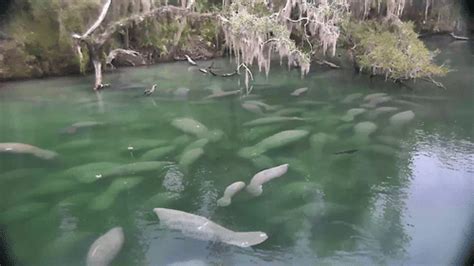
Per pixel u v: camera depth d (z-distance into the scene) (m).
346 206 6.35
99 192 6.82
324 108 11.45
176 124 10.07
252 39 13.16
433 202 6.41
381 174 7.44
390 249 5.27
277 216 6.11
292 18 16.39
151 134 9.59
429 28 22.62
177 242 5.44
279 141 8.80
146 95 13.02
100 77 13.65
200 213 6.21
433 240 5.41
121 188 6.89
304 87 13.95
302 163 7.88
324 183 7.11
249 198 6.62
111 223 5.96
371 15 16.33
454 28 22.52
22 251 5.29
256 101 12.11
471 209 6.16
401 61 13.02
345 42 15.63
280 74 16.14
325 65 17.20
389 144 8.75
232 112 11.31
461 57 18.25
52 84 14.21
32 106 11.79
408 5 21.25
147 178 7.35
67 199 6.62
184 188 7.01
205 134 9.44
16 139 9.27
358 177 7.32
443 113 10.74
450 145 8.68
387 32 14.31
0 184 7.12
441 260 4.98
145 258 5.09
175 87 13.98
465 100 11.86
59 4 14.60
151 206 6.42
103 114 11.14
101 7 15.15
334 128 9.77
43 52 14.74
